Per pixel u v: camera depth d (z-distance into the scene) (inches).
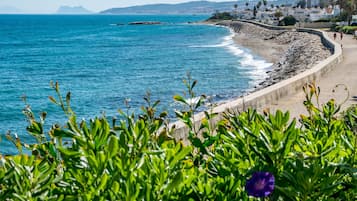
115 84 1551.4
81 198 73.4
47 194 74.9
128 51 2869.1
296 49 2288.4
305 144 96.2
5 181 73.4
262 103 466.0
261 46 3029.0
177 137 246.8
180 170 79.0
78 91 1434.5
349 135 113.2
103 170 74.8
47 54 2817.4
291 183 77.0
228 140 94.0
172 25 7504.9
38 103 1240.8
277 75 1459.2
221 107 370.9
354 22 3494.1
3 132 902.4
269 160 81.2
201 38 4055.1
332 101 138.6
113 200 72.4
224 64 1995.6
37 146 92.0
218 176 85.1
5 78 1829.5
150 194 71.8
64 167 87.4
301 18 5536.4
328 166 78.5
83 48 3179.1
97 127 83.8
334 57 960.3
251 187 68.7
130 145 82.4
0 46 3420.3
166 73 1770.4
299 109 454.3
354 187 81.9
